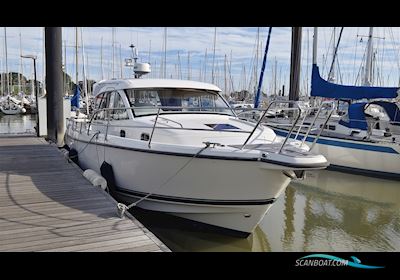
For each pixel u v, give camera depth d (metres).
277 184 4.69
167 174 5.02
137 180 5.41
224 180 4.70
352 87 9.66
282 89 24.53
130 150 5.28
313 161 4.28
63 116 10.54
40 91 30.61
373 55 15.95
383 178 9.88
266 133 5.39
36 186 5.62
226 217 5.04
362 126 10.48
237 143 4.97
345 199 7.88
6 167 6.88
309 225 6.23
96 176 5.80
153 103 6.11
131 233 3.93
